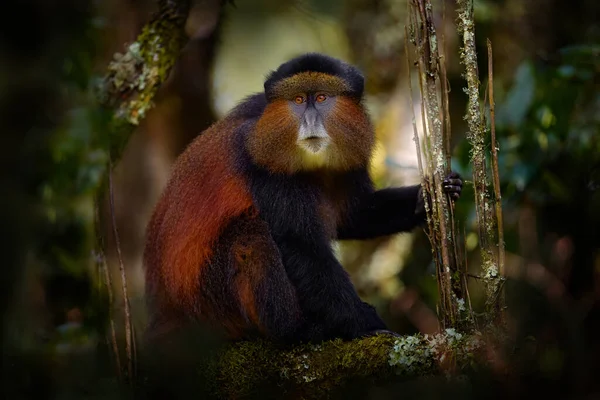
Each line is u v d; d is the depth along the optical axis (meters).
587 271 11.68
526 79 10.62
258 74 16.42
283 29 16.28
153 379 8.69
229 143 9.23
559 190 10.93
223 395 8.47
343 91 9.09
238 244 8.88
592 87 11.05
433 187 7.55
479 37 12.40
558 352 11.13
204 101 15.21
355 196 9.57
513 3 12.82
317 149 8.80
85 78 9.93
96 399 8.70
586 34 12.38
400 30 14.34
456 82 13.02
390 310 13.42
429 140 7.57
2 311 8.98
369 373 8.04
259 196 8.93
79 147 9.91
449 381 7.50
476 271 11.55
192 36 14.59
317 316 8.66
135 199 15.09
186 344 8.74
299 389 8.27
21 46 8.92
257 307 8.76
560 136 10.56
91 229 10.95
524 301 11.55
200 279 9.12
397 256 13.56
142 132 15.12
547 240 11.85
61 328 9.91
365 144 9.21
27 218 9.27
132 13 13.49
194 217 9.18
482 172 7.38
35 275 10.20
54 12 9.16
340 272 8.85
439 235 7.55
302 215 8.85
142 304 12.02
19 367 9.02
